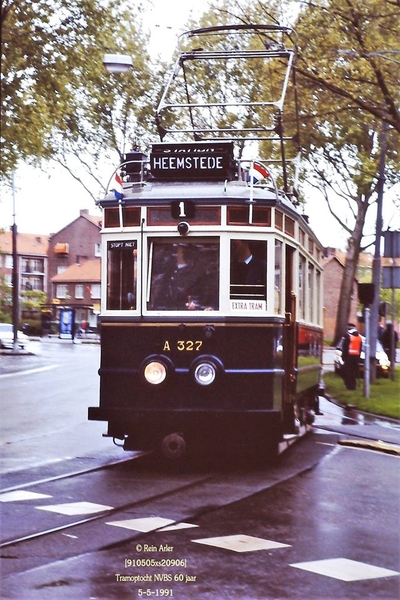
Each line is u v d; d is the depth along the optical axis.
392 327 32.94
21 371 35.56
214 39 36.47
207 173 13.41
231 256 12.98
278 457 14.58
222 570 7.64
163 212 13.06
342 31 22.94
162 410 12.84
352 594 7.02
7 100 27.36
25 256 136.62
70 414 21.28
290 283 14.68
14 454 14.91
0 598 6.79
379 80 22.67
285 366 14.39
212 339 12.87
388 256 26.61
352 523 9.59
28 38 26.86
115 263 13.23
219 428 12.90
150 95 42.00
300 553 8.27
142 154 14.09
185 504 10.54
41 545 8.46
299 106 24.64
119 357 13.06
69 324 76.94
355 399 25.36
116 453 15.05
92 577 7.40
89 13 27.52
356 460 14.38
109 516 9.81
